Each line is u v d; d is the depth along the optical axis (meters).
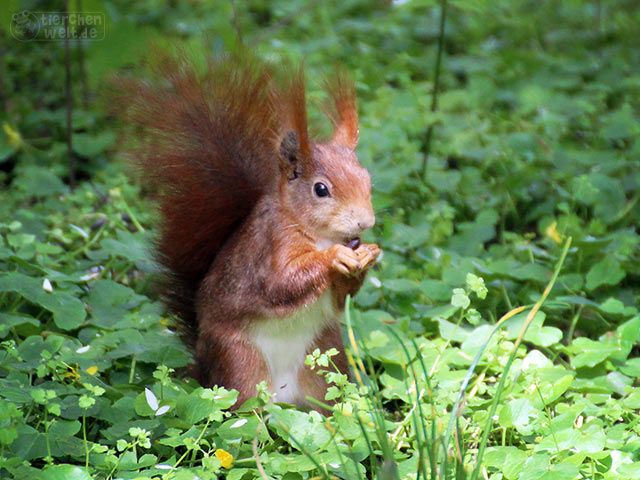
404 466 7.17
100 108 9.16
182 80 8.69
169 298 8.73
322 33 17.80
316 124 10.38
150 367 8.69
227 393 7.61
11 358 8.29
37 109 15.45
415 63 16.34
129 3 18.38
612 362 8.97
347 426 7.52
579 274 10.39
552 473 6.98
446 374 8.53
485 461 7.24
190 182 8.41
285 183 8.00
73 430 7.35
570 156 12.89
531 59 16.45
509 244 11.63
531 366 8.55
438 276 10.59
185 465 7.54
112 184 12.50
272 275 7.86
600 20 18.88
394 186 12.09
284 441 7.72
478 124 14.05
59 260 10.64
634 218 11.80
